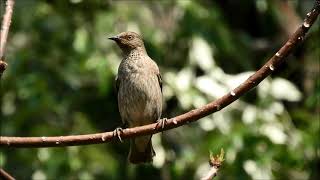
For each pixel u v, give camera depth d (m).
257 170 13.41
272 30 16.34
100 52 14.62
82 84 15.35
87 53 14.53
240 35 15.60
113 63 14.36
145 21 15.10
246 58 15.18
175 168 13.86
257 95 14.45
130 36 10.53
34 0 15.55
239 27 16.91
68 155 13.86
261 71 6.84
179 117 7.32
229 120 14.02
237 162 13.37
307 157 13.96
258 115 13.88
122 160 15.02
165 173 14.23
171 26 15.15
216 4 16.25
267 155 13.43
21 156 13.94
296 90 14.39
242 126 13.66
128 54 10.49
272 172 13.82
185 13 14.73
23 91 14.50
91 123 15.03
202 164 13.88
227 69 15.55
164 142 14.44
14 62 14.87
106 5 15.21
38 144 6.99
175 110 14.39
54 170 13.75
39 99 14.44
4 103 14.80
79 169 13.88
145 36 14.78
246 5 16.78
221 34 14.68
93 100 15.38
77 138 7.14
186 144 14.34
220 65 15.49
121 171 14.98
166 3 15.14
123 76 10.30
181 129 14.48
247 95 14.82
